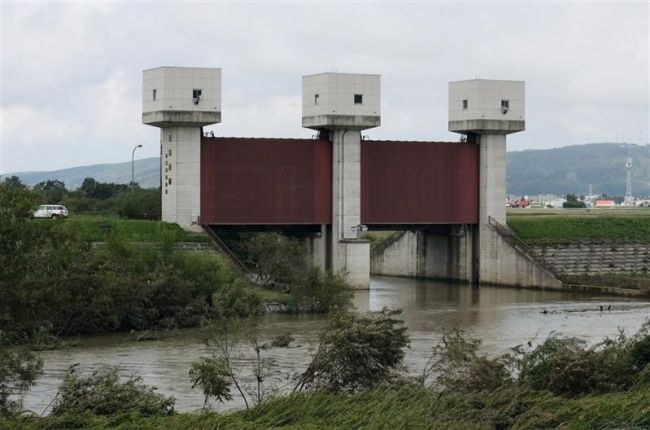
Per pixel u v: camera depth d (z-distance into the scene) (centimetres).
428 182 18500
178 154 16625
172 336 12600
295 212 17412
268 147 17188
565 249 19500
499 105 18775
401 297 17062
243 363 10400
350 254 17425
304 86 17812
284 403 7888
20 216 9306
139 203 18712
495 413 7669
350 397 8006
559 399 8031
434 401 7819
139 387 8656
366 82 17550
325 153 17638
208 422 7494
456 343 9312
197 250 16050
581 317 14400
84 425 7681
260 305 14212
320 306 14588
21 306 9406
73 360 10931
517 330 13100
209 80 16575
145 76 16850
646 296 16988
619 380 8625
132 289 13175
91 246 14300
